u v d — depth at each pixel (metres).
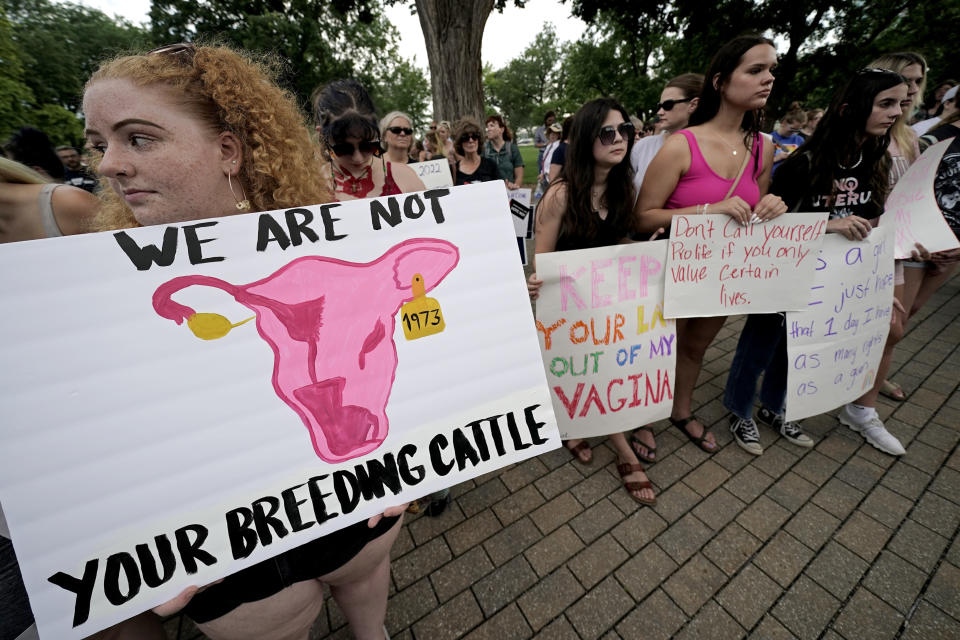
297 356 0.82
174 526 0.74
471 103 7.62
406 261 0.90
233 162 0.78
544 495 2.04
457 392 0.94
